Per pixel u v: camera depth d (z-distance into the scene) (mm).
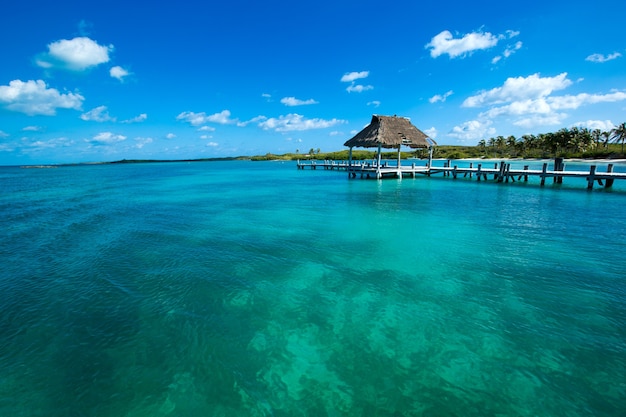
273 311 5926
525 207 15797
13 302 6340
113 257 8922
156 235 11258
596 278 7125
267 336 5156
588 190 21859
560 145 77312
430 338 5047
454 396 3887
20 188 30922
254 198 21016
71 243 10359
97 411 3734
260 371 4367
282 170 59125
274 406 3781
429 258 8609
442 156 101125
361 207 16562
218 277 7473
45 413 3711
